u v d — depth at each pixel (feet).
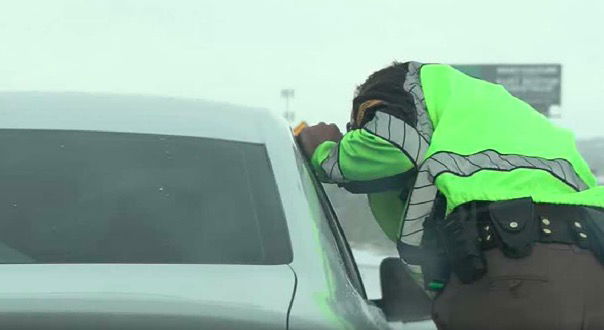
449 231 15.42
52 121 15.15
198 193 13.87
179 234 13.16
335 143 18.54
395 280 14.65
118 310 10.99
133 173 14.14
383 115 16.92
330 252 13.51
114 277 11.59
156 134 15.05
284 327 11.31
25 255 12.65
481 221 15.19
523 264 14.98
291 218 13.60
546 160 16.19
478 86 17.48
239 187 14.08
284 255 12.87
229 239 13.14
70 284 11.31
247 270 12.32
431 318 15.55
